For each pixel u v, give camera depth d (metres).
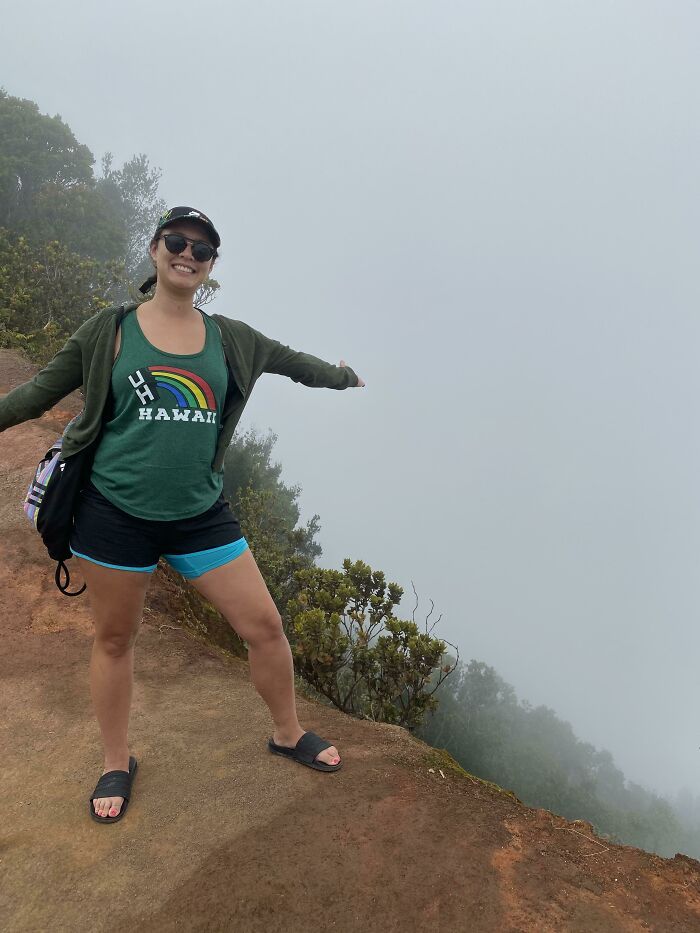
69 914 1.92
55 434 7.37
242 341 2.10
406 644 5.14
